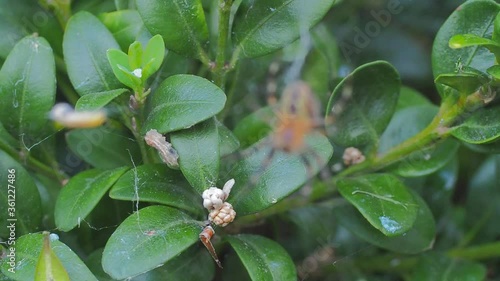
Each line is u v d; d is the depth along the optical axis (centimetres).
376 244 23
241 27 21
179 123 20
